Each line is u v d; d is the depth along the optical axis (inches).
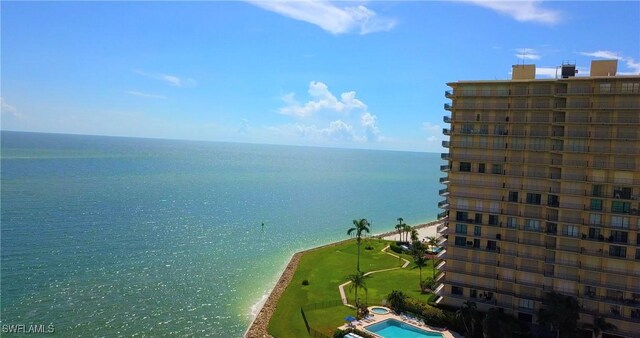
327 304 3700.8
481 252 3358.8
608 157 2940.5
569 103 3031.5
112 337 3144.7
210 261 5093.5
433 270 4591.5
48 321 3304.6
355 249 5718.5
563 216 3073.3
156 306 3727.9
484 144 3341.5
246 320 3575.3
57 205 7500.0
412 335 3134.8
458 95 3398.1
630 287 2886.3
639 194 2861.7
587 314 2977.4
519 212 3228.3
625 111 2881.4
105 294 3882.9
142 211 7623.0
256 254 5536.4
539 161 3166.8
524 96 3171.8
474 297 3388.3
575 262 3046.3
